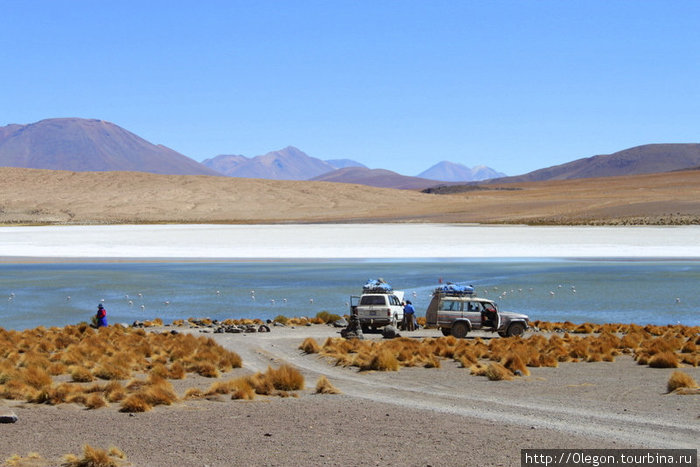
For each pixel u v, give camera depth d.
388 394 15.41
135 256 73.38
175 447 10.50
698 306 38.56
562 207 158.88
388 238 95.25
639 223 118.00
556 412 13.08
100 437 11.17
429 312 29.89
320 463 9.55
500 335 29.08
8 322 34.16
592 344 23.78
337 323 32.47
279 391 15.35
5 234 108.75
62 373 18.67
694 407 13.51
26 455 10.09
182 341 23.28
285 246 84.44
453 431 11.38
